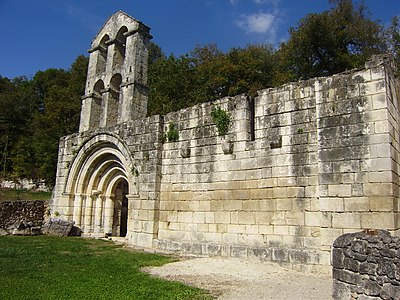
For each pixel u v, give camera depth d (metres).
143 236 17.91
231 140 15.77
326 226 12.16
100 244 19.30
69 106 49.56
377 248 7.52
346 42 40.19
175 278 11.25
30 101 60.81
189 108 17.75
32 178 47.53
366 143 11.85
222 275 11.71
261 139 14.79
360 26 39.50
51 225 23.33
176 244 16.44
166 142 18.42
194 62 48.06
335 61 39.44
